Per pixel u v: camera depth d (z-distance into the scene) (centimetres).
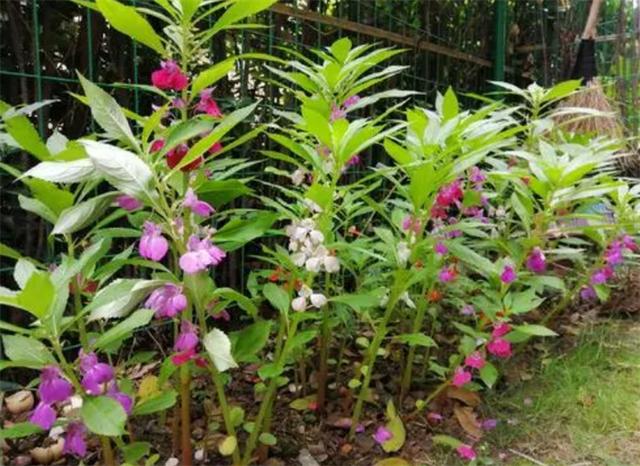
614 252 253
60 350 131
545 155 220
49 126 236
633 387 231
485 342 196
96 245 142
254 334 165
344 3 343
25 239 226
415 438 200
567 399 222
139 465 178
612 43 523
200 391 214
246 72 280
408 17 401
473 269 241
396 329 244
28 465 179
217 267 277
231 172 177
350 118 336
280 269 195
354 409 208
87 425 123
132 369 225
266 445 182
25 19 222
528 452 194
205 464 179
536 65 538
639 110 500
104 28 244
